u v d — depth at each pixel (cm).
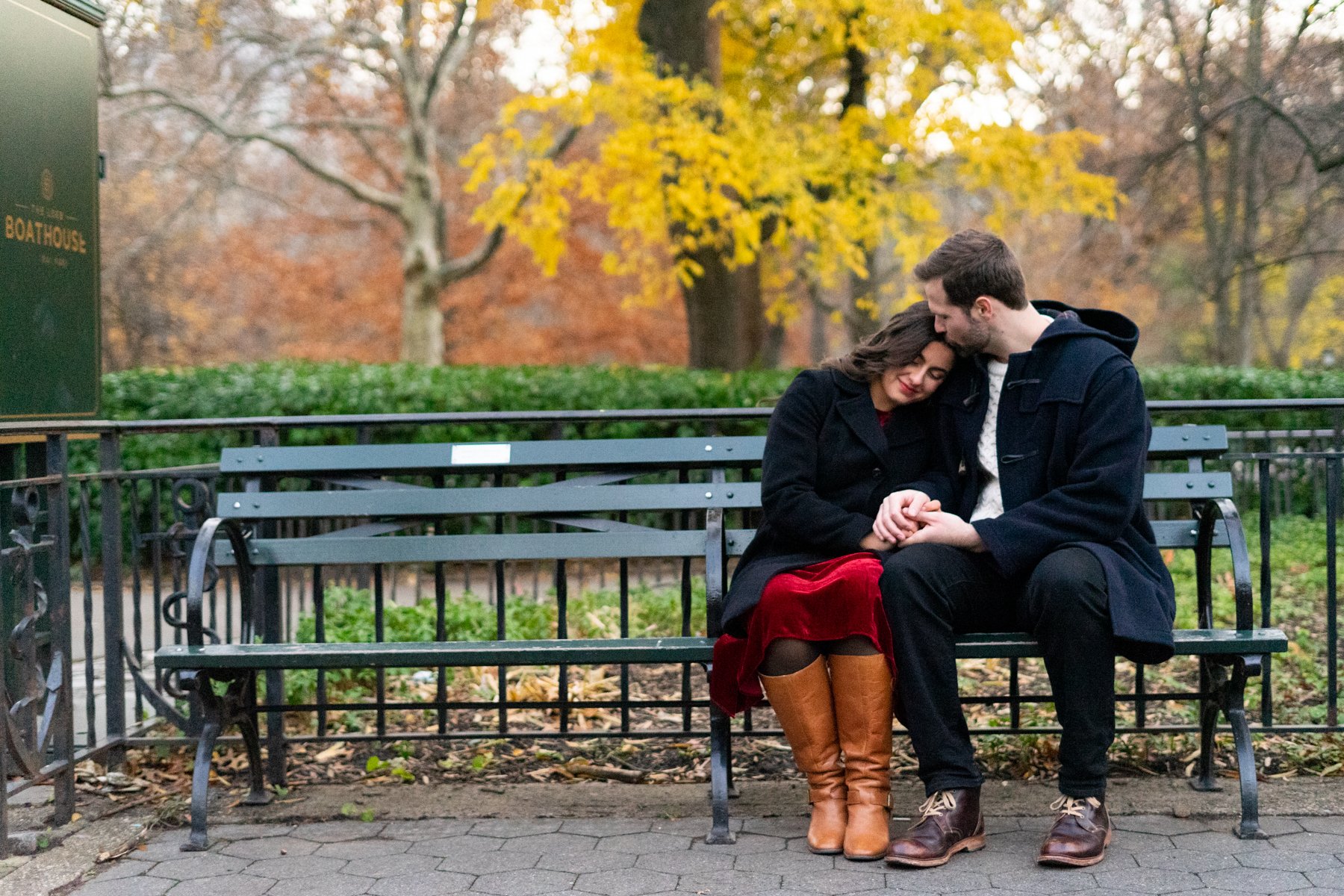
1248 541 779
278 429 395
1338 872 286
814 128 1287
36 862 315
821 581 309
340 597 574
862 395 341
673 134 1122
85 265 428
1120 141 1984
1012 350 331
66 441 362
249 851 324
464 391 942
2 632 336
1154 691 468
